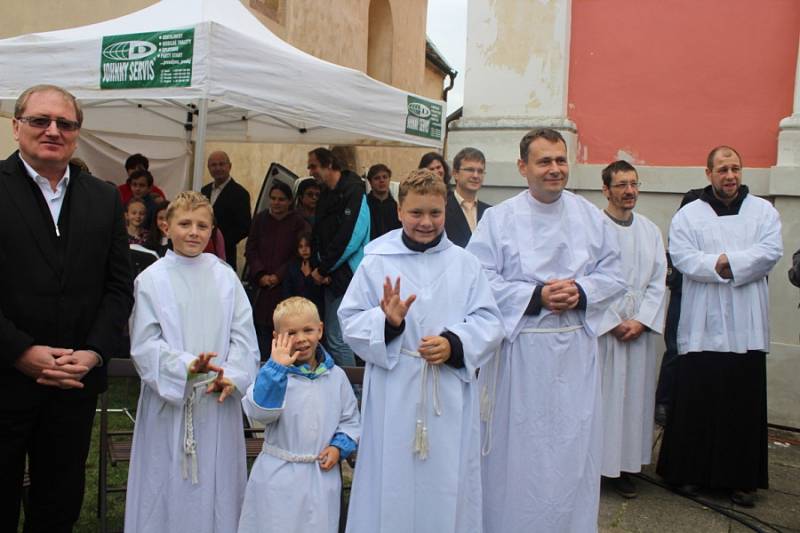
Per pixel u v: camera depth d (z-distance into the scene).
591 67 6.17
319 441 3.02
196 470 3.10
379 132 5.53
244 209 7.37
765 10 5.70
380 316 2.81
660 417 5.86
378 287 2.95
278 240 6.45
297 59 4.80
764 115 5.72
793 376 5.59
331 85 5.06
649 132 6.03
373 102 5.43
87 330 2.97
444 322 2.91
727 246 4.43
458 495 2.87
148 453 3.15
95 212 3.00
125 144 7.79
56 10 7.07
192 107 6.64
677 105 5.95
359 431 3.14
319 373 3.08
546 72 6.11
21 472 2.95
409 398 2.85
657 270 4.59
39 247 2.85
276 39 5.25
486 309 2.99
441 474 2.84
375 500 2.88
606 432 4.36
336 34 11.62
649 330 4.48
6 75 4.61
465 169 4.93
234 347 3.24
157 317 3.13
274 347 2.96
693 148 5.92
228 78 4.36
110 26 4.89
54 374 2.79
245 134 7.45
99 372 3.04
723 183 4.45
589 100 6.19
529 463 3.29
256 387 2.91
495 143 6.18
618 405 4.37
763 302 4.43
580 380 3.33
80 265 2.93
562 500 3.27
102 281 3.04
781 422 5.64
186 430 3.09
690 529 4.03
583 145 6.21
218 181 7.48
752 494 4.53
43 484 3.00
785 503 4.43
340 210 5.74
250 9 9.20
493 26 6.24
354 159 12.36
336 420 3.10
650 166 6.01
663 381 5.80
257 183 9.93
